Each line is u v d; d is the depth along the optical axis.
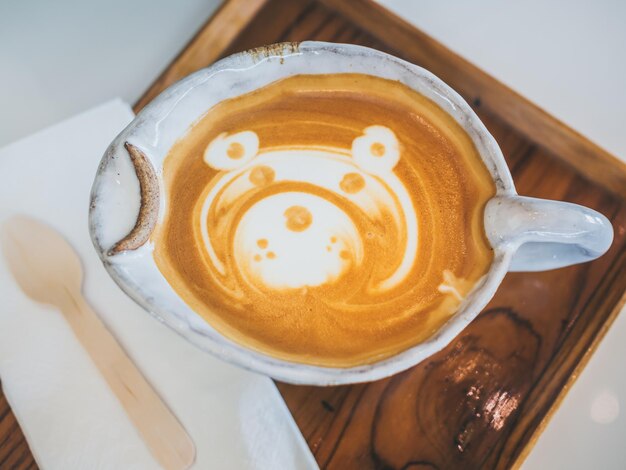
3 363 0.20
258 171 0.20
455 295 0.18
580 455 0.21
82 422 0.19
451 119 0.19
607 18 0.28
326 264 0.19
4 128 0.29
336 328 0.18
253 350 0.17
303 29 0.24
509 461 0.19
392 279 0.19
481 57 0.27
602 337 0.20
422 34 0.23
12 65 0.30
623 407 0.22
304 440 0.19
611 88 0.26
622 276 0.21
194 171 0.20
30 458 0.19
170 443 0.18
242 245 0.19
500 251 0.17
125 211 0.18
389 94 0.20
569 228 0.16
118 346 0.20
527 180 0.22
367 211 0.20
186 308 0.17
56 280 0.21
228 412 0.19
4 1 0.31
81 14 0.31
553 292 0.21
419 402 0.19
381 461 0.19
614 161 0.21
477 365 0.20
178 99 0.19
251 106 0.20
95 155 0.22
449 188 0.19
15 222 0.21
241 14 0.24
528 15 0.28
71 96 0.29
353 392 0.20
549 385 0.19
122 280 0.17
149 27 0.30
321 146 0.20
